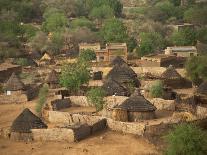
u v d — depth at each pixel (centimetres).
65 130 5853
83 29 14438
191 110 6744
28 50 13175
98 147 5612
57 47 13300
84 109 7250
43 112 6875
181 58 10875
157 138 5700
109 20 14475
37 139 5972
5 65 10681
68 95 8038
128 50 13025
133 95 6675
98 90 7181
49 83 8619
